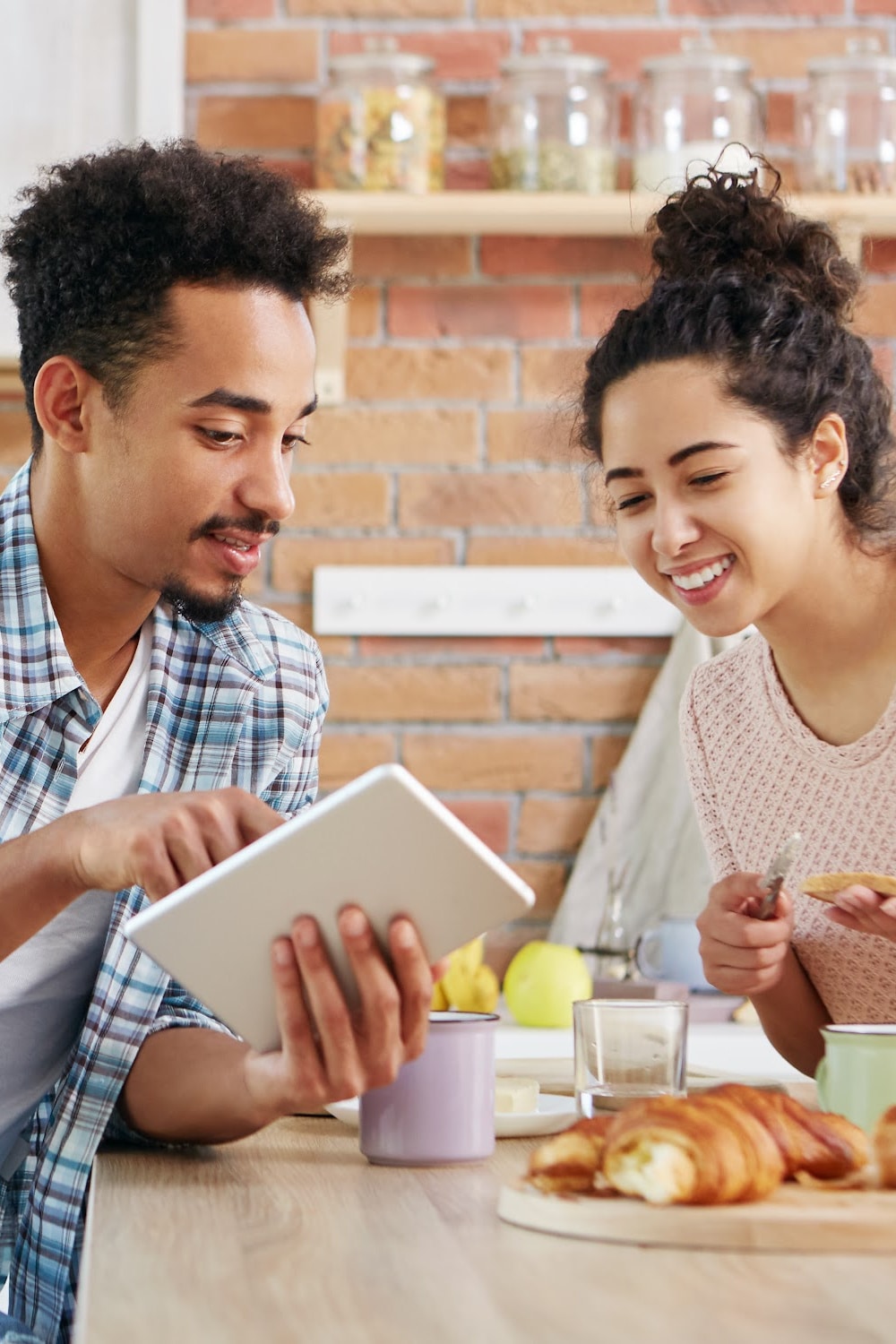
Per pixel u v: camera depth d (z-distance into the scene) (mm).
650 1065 939
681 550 1253
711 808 1528
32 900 915
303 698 1334
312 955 805
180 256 1119
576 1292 629
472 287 2348
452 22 2352
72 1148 1104
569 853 2309
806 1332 566
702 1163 723
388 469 2336
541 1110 1072
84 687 1200
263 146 2320
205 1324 587
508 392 2346
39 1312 1130
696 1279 646
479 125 2352
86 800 1231
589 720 2318
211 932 811
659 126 2199
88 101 2201
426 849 765
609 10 2363
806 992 1408
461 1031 923
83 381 1160
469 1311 599
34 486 1241
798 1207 726
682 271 1328
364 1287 639
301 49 2330
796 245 1333
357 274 2342
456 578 2305
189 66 2320
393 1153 922
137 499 1151
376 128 2221
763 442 1247
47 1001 1208
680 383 1247
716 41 2361
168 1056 1079
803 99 2260
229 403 1133
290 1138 1044
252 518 1166
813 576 1324
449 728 2316
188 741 1269
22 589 1202
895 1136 770
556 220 2254
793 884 1435
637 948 2137
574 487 2330
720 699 1504
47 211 1191
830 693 1386
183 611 1206
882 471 1346
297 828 758
